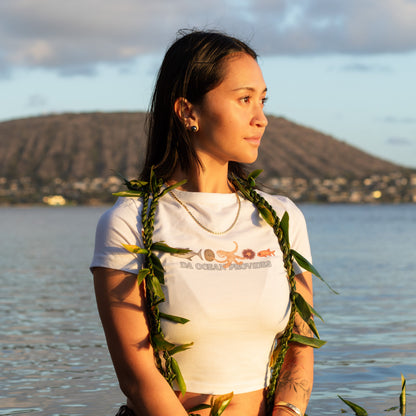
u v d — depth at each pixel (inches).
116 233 70.5
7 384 241.9
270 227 73.7
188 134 73.9
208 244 70.2
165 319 67.9
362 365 274.4
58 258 1066.7
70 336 351.3
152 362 68.7
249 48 74.3
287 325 72.2
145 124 77.4
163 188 74.7
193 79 71.9
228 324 68.0
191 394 68.7
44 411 205.8
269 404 72.0
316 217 4407.0
